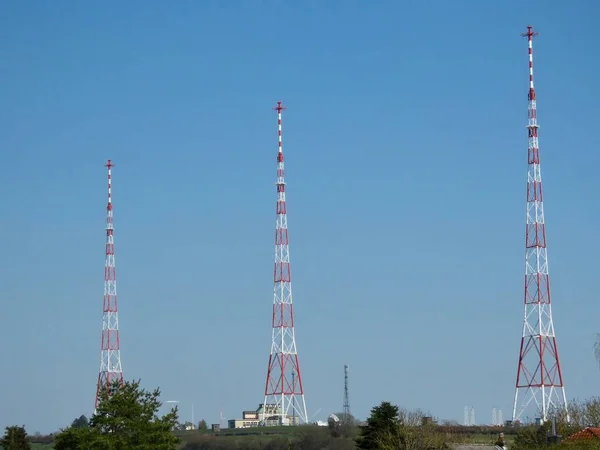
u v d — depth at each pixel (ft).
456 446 571.28
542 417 643.86
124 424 501.15
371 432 578.25
